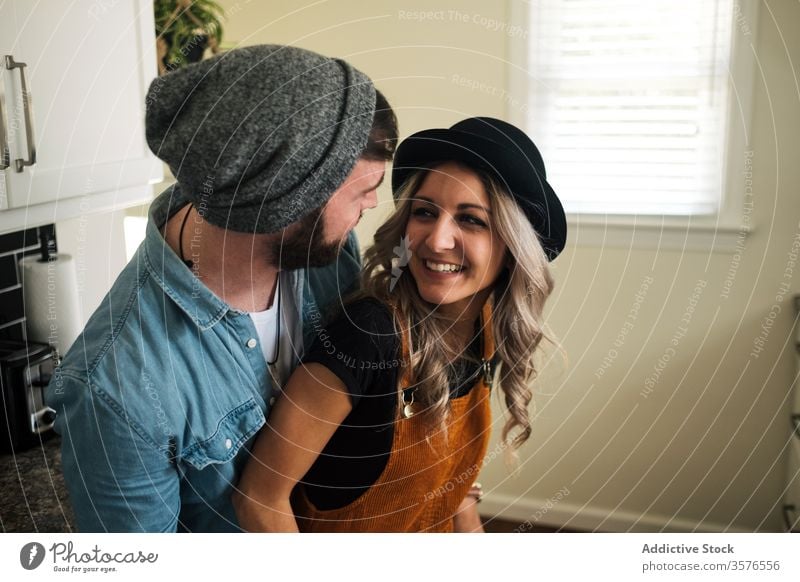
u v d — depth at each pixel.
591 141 1.33
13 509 0.84
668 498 1.51
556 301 1.44
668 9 1.28
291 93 0.56
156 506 0.64
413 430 0.72
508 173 0.73
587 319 1.45
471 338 0.77
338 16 1.25
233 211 0.57
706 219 1.36
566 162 1.36
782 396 1.42
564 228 0.77
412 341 0.71
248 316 0.66
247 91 0.56
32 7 0.79
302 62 0.57
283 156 0.56
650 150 1.33
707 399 1.47
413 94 1.31
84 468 0.61
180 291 0.62
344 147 0.57
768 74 1.29
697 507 1.50
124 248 1.24
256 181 0.56
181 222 0.66
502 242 0.74
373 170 0.63
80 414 0.60
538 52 1.29
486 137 0.72
